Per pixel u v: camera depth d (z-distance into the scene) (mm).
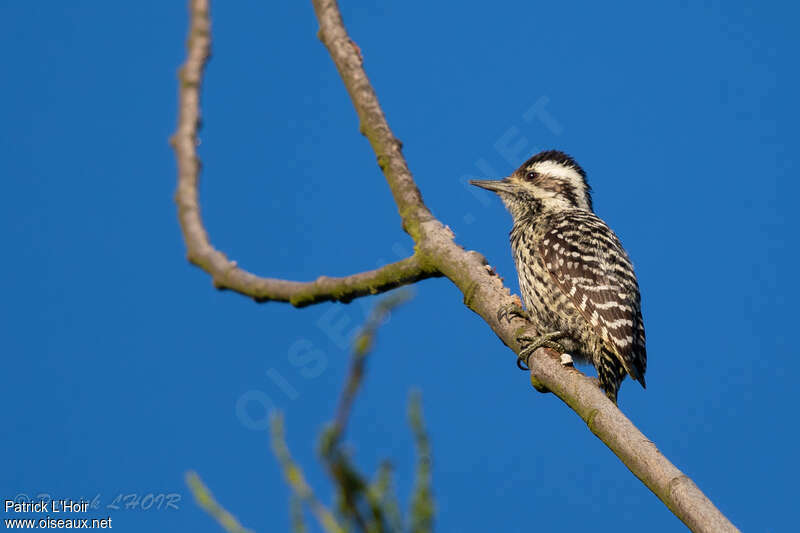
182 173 9055
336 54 10203
